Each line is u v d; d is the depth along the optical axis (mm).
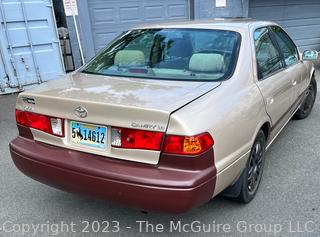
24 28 7156
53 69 7707
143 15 9273
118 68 3154
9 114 5973
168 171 2242
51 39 7535
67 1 7656
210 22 3463
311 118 5410
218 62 2896
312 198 3211
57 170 2518
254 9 10617
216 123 2346
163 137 2211
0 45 6973
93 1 8602
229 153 2500
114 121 2324
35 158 2621
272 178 3568
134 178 2256
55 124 2602
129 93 2518
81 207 3154
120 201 2361
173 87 2637
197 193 2223
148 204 2283
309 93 5262
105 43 9039
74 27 8281
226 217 2951
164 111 2189
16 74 7254
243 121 2650
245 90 2826
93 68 3291
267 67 3426
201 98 2436
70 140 2564
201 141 2211
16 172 3828
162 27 3416
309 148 4305
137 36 3410
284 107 3770
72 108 2459
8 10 6906
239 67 2895
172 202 2225
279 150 4250
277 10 10906
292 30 11344
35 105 2668
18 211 3113
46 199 3291
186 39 3168
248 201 3117
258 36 3432
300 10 11195
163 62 3045
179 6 9625
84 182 2426
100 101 2363
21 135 2859
